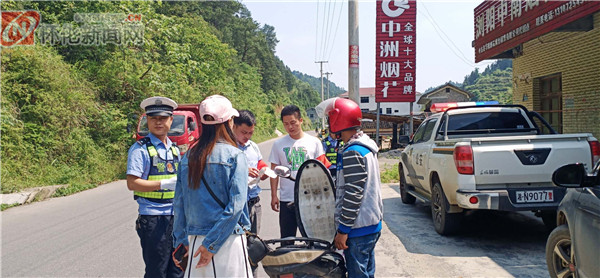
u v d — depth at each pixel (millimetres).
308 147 4285
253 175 3705
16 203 9258
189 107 13594
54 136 13336
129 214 7949
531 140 5246
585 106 9766
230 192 2572
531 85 12195
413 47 17047
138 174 3309
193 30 32625
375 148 3051
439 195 6016
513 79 13469
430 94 51750
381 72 17188
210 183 2600
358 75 12008
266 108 65875
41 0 17234
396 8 17062
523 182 5227
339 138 3199
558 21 8328
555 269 3959
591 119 9516
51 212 8438
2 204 8984
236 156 2625
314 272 2969
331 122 3143
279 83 89000
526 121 6848
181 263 2836
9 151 11633
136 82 18297
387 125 33906
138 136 12391
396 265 4840
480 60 12531
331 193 3297
